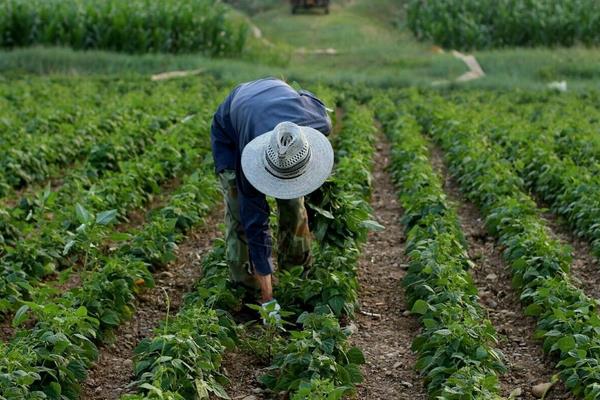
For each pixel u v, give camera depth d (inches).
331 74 907.4
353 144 490.9
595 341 241.8
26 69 902.4
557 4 1067.9
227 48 1047.6
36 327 249.4
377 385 253.9
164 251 326.6
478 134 515.8
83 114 597.6
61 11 993.5
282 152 226.4
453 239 318.3
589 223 366.3
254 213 248.2
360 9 1509.6
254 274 281.0
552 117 604.4
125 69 919.0
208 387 225.8
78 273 331.6
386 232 391.5
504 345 280.1
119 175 398.3
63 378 233.0
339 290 279.0
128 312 282.7
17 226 348.8
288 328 275.3
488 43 1079.6
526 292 289.6
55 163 492.7
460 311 253.3
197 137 514.9
